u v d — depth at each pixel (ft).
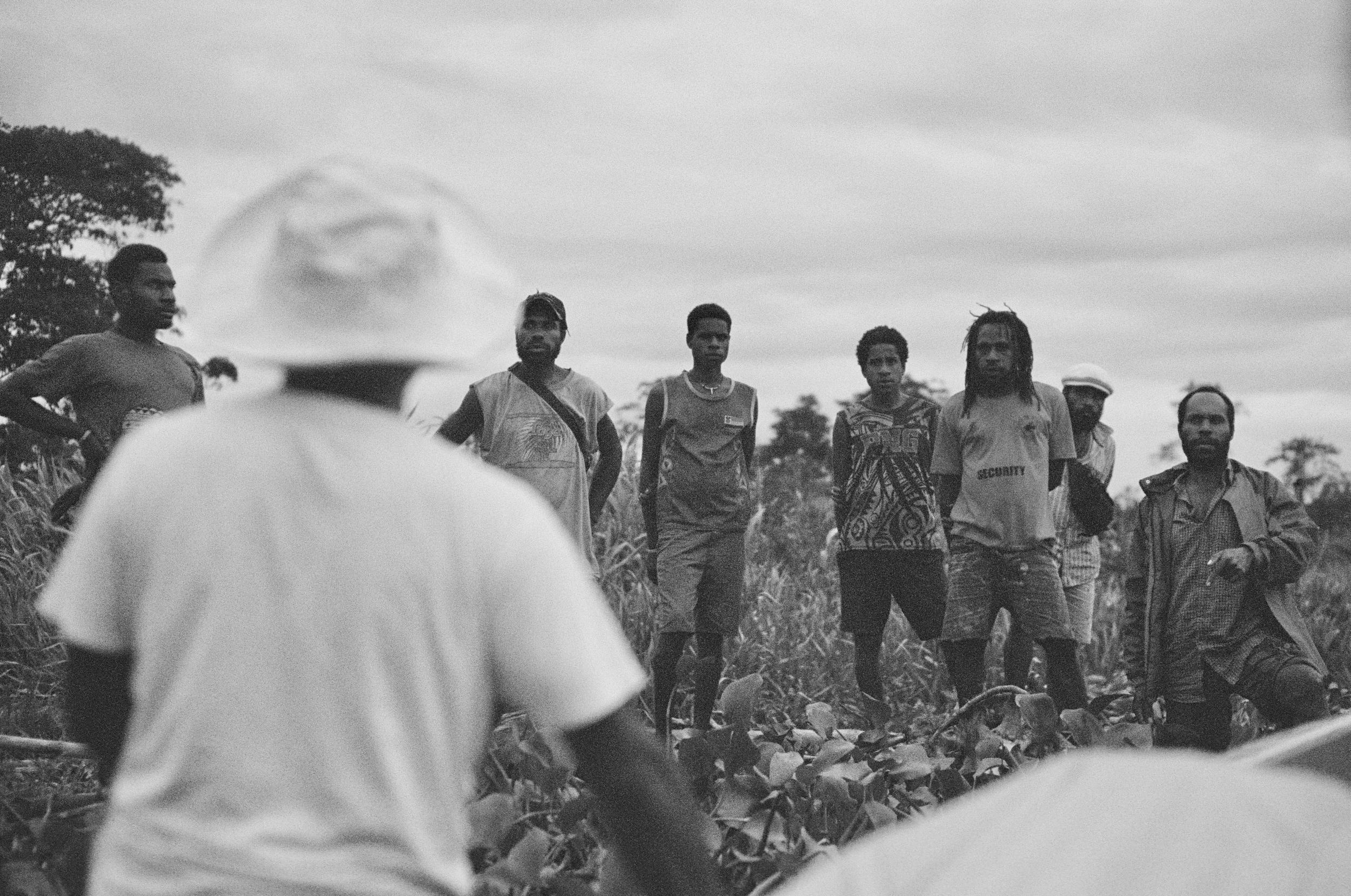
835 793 14.03
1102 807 6.15
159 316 19.43
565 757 14.15
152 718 6.29
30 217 101.19
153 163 108.37
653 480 23.45
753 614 28.55
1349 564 41.52
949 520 23.39
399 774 6.17
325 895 6.01
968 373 23.11
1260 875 5.65
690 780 14.15
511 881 11.18
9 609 23.57
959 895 5.88
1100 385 25.71
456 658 6.31
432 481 6.37
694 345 23.35
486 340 6.68
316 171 6.78
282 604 6.18
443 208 6.91
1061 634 22.68
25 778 16.06
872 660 24.71
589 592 6.58
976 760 16.26
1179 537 19.53
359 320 6.54
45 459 27.86
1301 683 18.54
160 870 6.08
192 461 6.36
